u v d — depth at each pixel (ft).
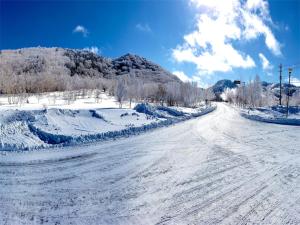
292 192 32.73
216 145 58.59
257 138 71.72
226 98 455.22
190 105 230.48
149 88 264.52
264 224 24.31
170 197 29.22
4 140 50.98
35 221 23.13
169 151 50.24
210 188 32.58
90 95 288.92
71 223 23.07
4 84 296.30
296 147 61.21
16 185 30.76
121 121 85.15
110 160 42.37
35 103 191.11
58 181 32.53
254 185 34.53
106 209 25.76
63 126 66.74
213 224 23.75
